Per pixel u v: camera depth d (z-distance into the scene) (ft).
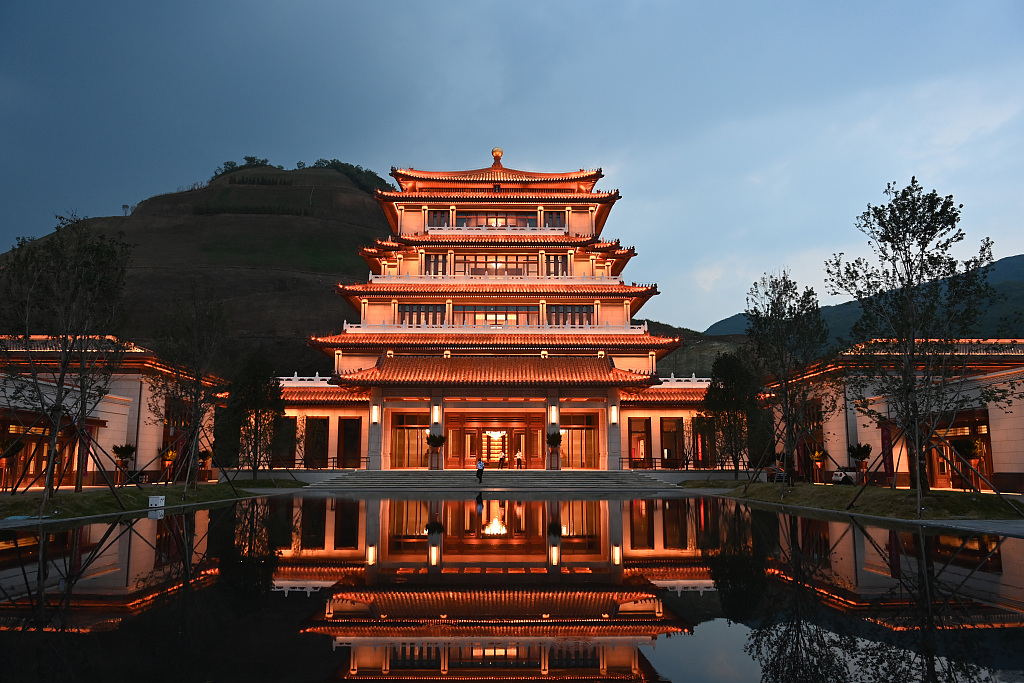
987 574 48.19
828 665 27.27
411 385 198.49
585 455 216.54
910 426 103.50
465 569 52.65
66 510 93.30
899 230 98.27
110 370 110.01
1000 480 123.95
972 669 26.45
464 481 182.39
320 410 223.92
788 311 142.20
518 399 205.98
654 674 26.50
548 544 67.67
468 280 232.53
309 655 29.12
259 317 501.97
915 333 98.17
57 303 97.30
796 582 46.03
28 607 38.11
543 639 32.14
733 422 191.62
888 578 47.01
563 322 228.43
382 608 38.52
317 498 139.64
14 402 125.08
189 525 84.53
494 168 260.83
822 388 150.82
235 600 40.50
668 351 232.12
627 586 45.24
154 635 32.14
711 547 64.59
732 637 32.14
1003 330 95.66
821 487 123.65
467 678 26.30
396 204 239.91
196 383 141.38
